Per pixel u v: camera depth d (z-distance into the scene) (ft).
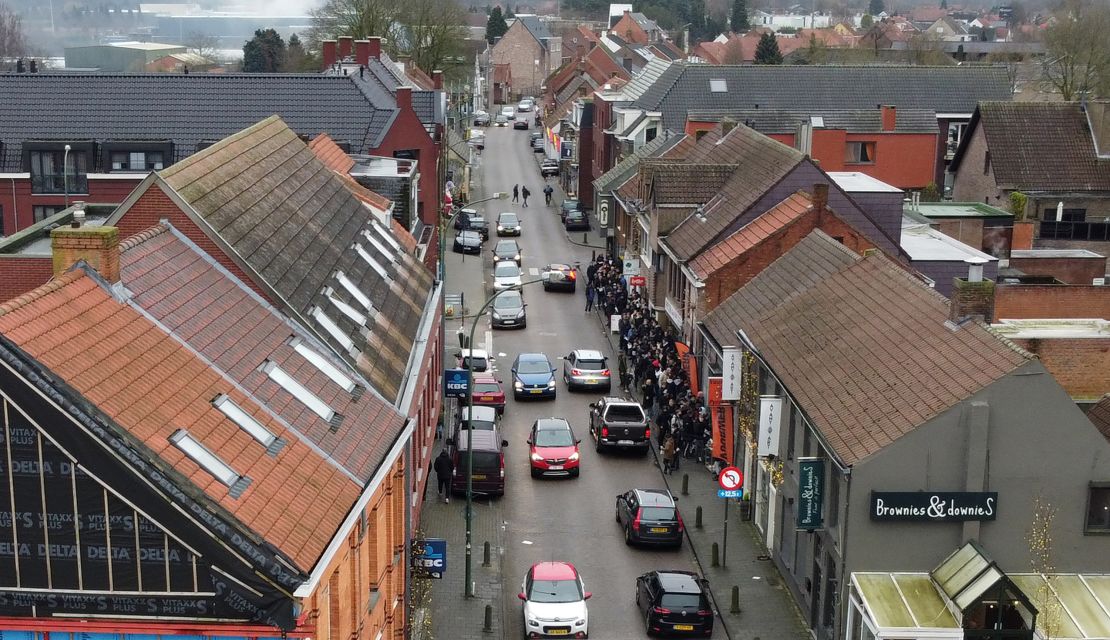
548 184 386.52
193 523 68.80
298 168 132.87
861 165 284.61
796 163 176.24
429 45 446.60
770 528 126.11
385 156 218.38
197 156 106.42
